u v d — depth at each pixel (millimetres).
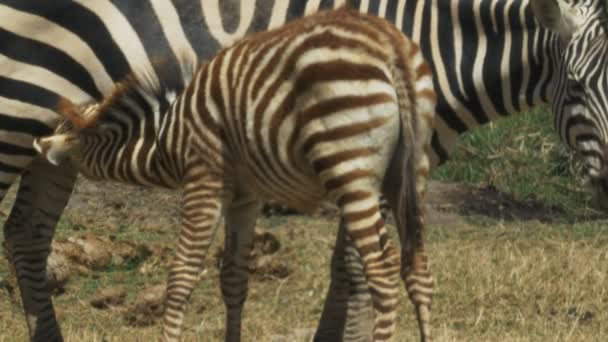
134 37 11594
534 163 21344
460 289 15094
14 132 11672
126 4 11625
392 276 9117
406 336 13219
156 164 10727
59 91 11617
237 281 10750
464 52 11695
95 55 11594
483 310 14250
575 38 11070
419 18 11719
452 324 13875
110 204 19000
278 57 9359
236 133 9789
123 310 14703
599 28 11016
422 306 9203
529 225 18594
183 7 11672
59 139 11094
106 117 11023
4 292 15320
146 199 19391
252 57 9602
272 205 18922
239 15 11711
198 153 10070
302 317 14633
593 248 17000
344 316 11867
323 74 9023
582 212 19719
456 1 11656
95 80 11664
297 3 11719
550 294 14844
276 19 11711
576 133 11109
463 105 11797
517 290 14984
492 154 21594
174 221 18531
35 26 11492
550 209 19828
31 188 12500
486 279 15367
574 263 16016
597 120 10875
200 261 10125
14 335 13633
